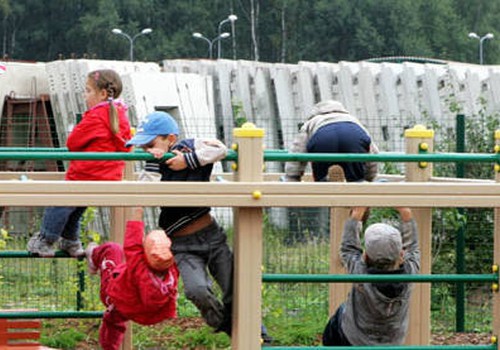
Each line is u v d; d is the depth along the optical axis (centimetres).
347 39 11350
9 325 1387
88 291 2011
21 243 2373
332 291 1557
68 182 1148
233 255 1230
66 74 3150
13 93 3181
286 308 2084
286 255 2409
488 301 2239
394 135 3116
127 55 11062
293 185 1185
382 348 1241
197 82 3159
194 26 11419
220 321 1241
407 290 1302
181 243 1230
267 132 3328
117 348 1311
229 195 1174
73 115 3133
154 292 1188
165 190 1162
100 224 2461
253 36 11169
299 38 11450
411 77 3116
